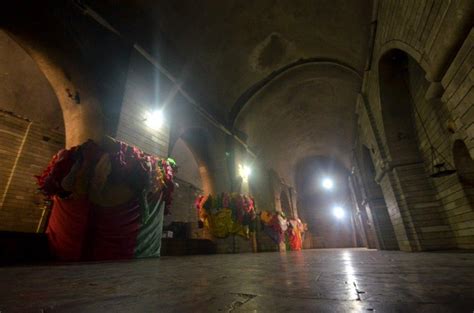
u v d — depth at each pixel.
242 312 1.13
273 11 9.99
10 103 9.11
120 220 5.83
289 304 1.26
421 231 7.31
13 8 5.32
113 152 5.97
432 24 4.10
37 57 6.35
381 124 8.50
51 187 5.19
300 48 11.63
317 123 19.19
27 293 1.66
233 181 12.88
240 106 13.91
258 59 12.28
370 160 13.61
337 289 1.62
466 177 6.00
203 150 12.17
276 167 20.36
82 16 6.69
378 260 4.14
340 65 10.92
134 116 7.65
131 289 1.78
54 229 5.30
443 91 4.40
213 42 10.68
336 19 8.77
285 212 21.20
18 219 8.78
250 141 15.98
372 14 6.88
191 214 16.66
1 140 8.97
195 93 11.34
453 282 1.75
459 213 6.45
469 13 3.23
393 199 8.43
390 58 7.36
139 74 8.26
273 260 4.86
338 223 26.33
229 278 2.30
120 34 7.75
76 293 1.64
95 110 6.52
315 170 27.94
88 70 6.50
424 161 7.70
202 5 9.22
